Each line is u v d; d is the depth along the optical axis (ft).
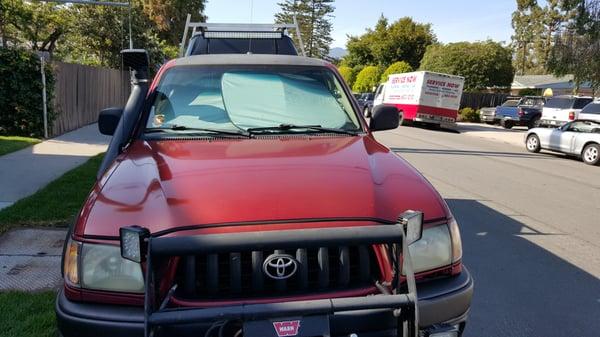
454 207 25.14
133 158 9.67
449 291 8.06
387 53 193.88
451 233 8.42
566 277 16.17
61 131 45.68
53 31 92.07
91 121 55.67
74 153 34.32
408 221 7.38
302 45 27.61
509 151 53.52
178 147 10.16
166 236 7.16
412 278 7.15
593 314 13.62
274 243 6.95
